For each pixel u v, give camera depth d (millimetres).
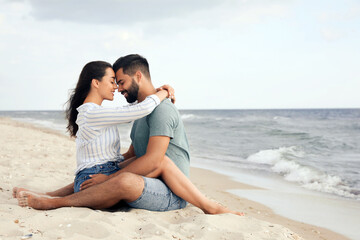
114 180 2531
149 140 2668
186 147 2926
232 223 2582
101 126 2639
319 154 10008
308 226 3592
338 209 4305
